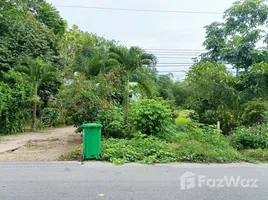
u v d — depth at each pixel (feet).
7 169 16.34
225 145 22.52
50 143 27.61
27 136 34.86
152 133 25.35
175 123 31.17
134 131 25.58
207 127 28.84
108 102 28.78
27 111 43.34
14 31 49.73
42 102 48.52
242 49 51.08
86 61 41.96
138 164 18.10
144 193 12.23
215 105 37.52
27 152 22.11
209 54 61.36
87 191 12.39
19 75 42.39
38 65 43.37
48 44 56.03
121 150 19.88
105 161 18.78
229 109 35.86
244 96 39.40
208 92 38.29
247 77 42.57
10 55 46.65
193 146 20.92
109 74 29.45
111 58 28.78
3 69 45.03
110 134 26.25
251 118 32.27
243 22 55.77
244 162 19.30
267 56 49.78
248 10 54.49
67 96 28.45
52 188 12.76
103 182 13.91
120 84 29.68
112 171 16.20
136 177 14.97
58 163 18.08
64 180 14.15
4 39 47.42
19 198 11.34
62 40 75.46
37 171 15.96
